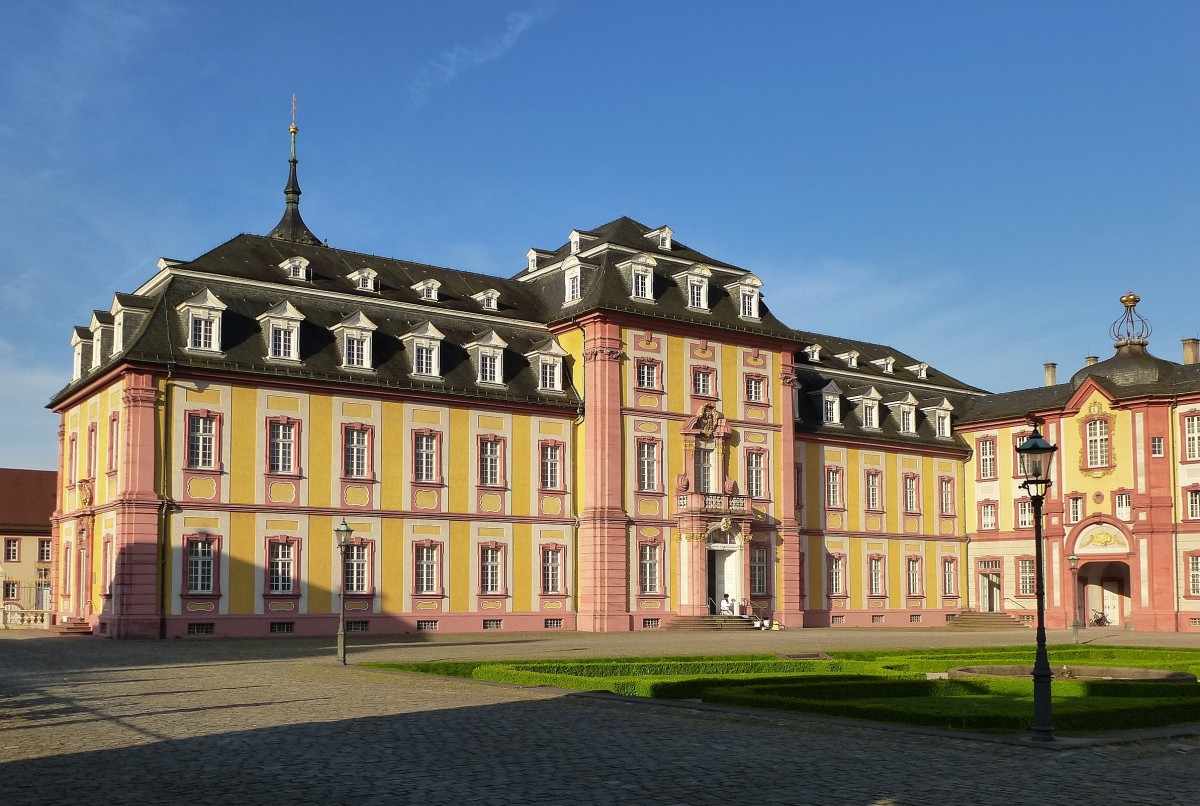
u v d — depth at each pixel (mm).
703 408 68438
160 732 20453
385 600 59281
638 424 65938
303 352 58500
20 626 65250
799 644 50906
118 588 52938
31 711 23719
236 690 27859
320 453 58156
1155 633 70000
